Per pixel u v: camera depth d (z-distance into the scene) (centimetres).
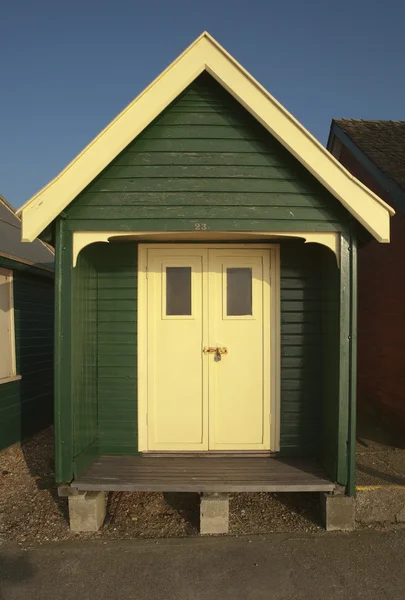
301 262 426
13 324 583
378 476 407
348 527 355
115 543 339
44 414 684
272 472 381
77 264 365
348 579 298
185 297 428
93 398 410
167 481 359
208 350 423
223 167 359
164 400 424
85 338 388
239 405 425
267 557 321
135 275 426
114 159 354
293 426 423
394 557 321
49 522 372
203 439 424
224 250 426
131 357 424
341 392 356
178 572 306
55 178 336
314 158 344
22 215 333
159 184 356
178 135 360
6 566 313
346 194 344
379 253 610
